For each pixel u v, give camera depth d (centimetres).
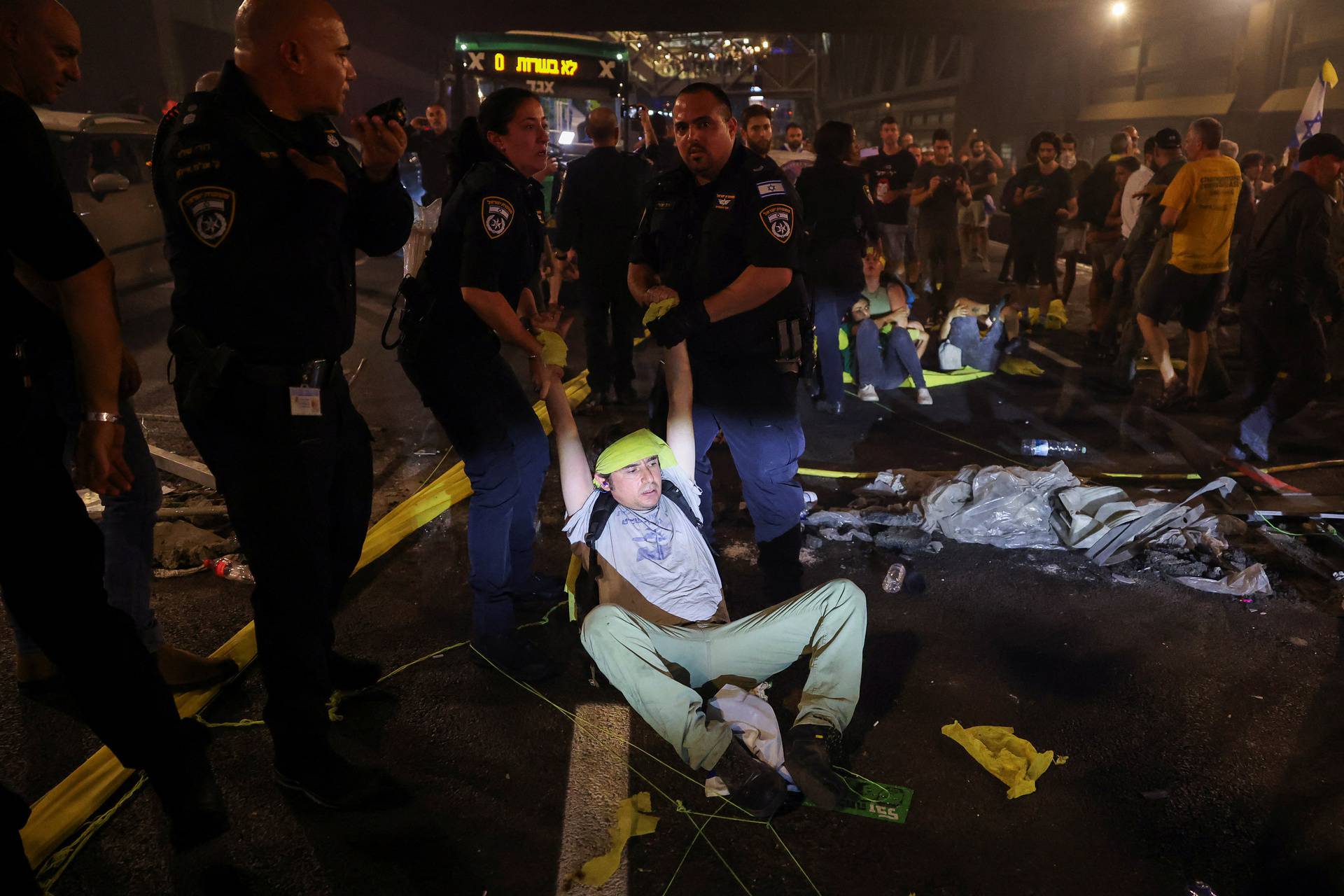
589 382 616
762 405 317
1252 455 520
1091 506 405
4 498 191
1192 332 602
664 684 246
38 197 181
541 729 280
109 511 277
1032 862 228
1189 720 285
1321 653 322
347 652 322
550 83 1123
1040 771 259
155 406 605
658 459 274
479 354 285
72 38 218
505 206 269
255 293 213
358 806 243
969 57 2828
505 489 292
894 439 560
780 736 259
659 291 295
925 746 273
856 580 380
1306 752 268
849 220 570
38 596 199
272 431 221
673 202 318
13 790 250
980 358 711
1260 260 516
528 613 348
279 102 217
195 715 284
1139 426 583
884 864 228
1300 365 513
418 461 517
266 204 211
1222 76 1866
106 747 267
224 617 344
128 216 867
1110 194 820
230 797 249
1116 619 347
